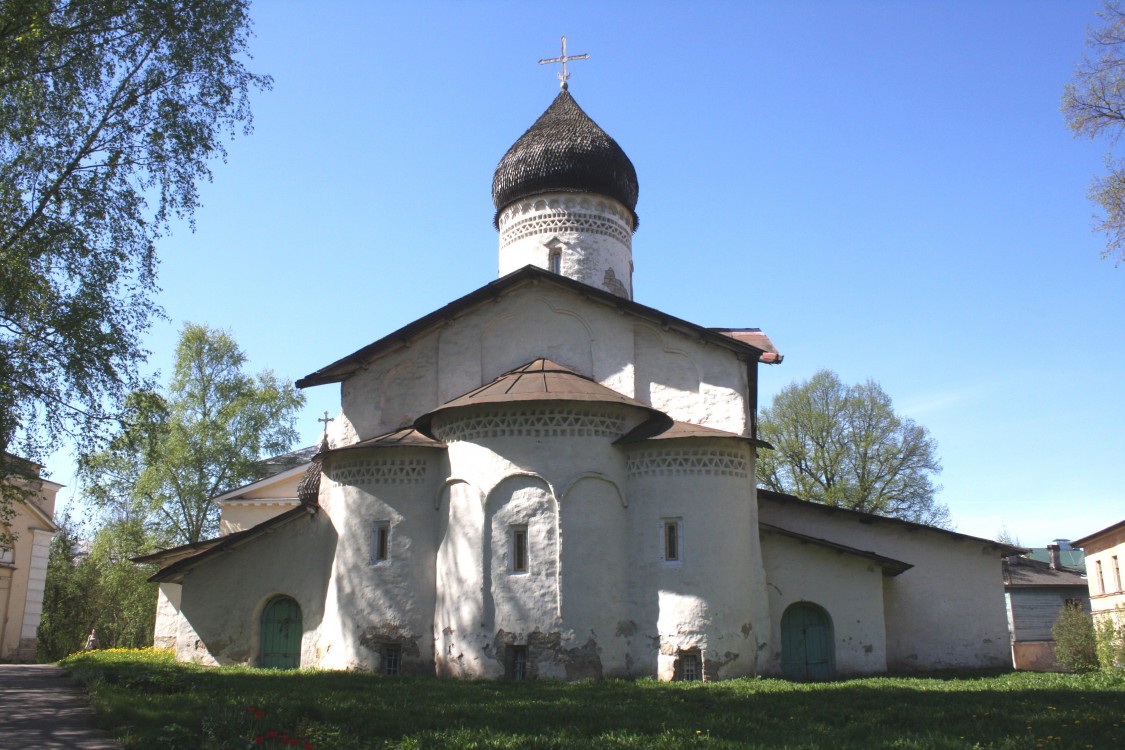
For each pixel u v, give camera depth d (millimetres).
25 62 17000
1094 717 12031
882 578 24562
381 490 21844
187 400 38344
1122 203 19922
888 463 44688
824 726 11875
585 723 12156
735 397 22016
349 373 23781
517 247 27547
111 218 17672
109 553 37156
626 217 28359
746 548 20844
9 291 16453
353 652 21094
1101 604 40719
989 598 25625
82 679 16266
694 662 19703
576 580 19812
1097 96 20125
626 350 22766
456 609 20297
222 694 14695
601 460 20750
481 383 23031
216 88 19156
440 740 10703
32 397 16797
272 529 23922
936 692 15898
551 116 28656
